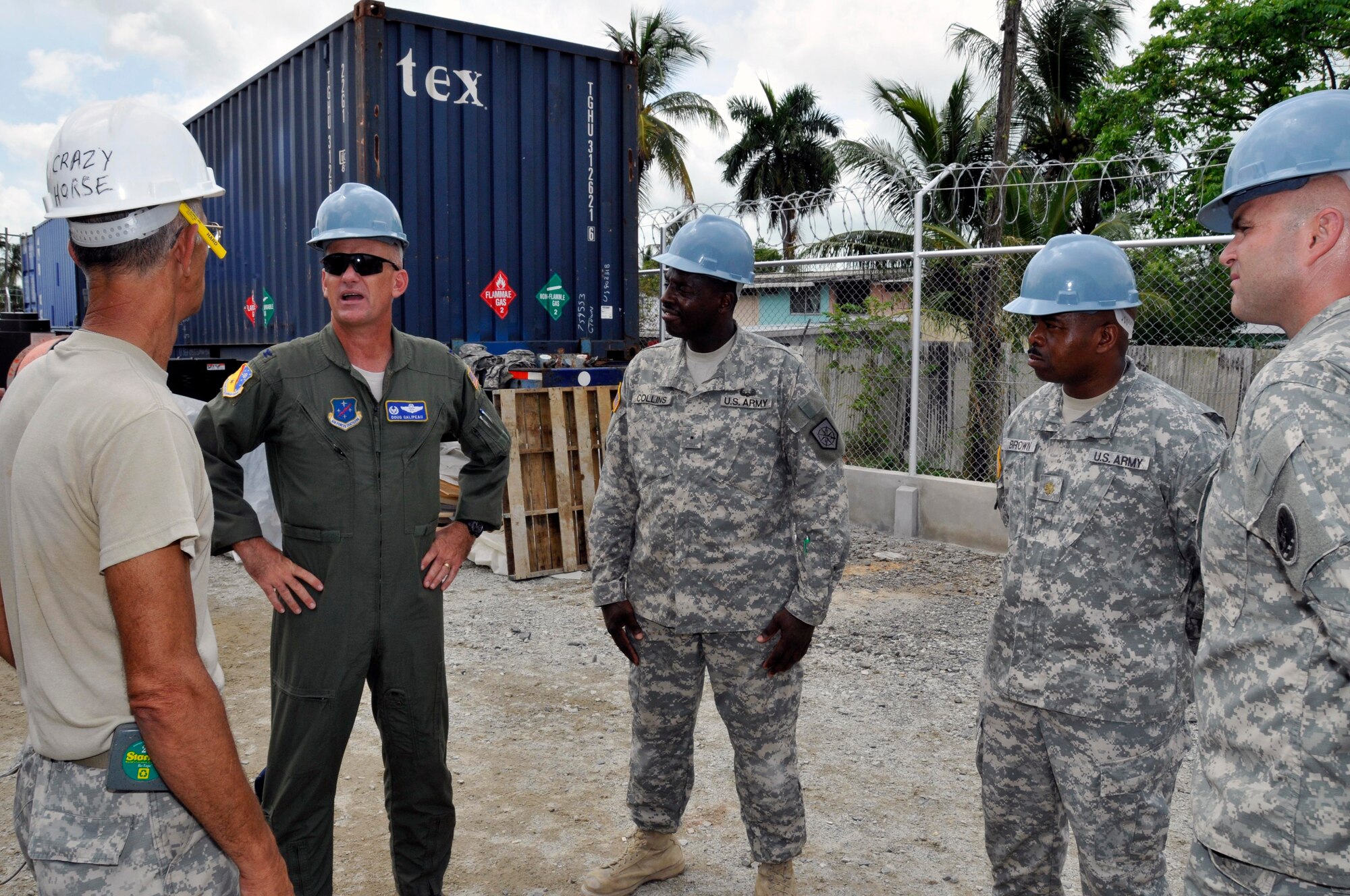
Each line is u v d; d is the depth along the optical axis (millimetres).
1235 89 15820
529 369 6469
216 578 6281
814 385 2340
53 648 1293
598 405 6715
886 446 10398
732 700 2432
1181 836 3041
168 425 1286
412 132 6496
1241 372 8461
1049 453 2053
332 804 2264
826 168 33250
